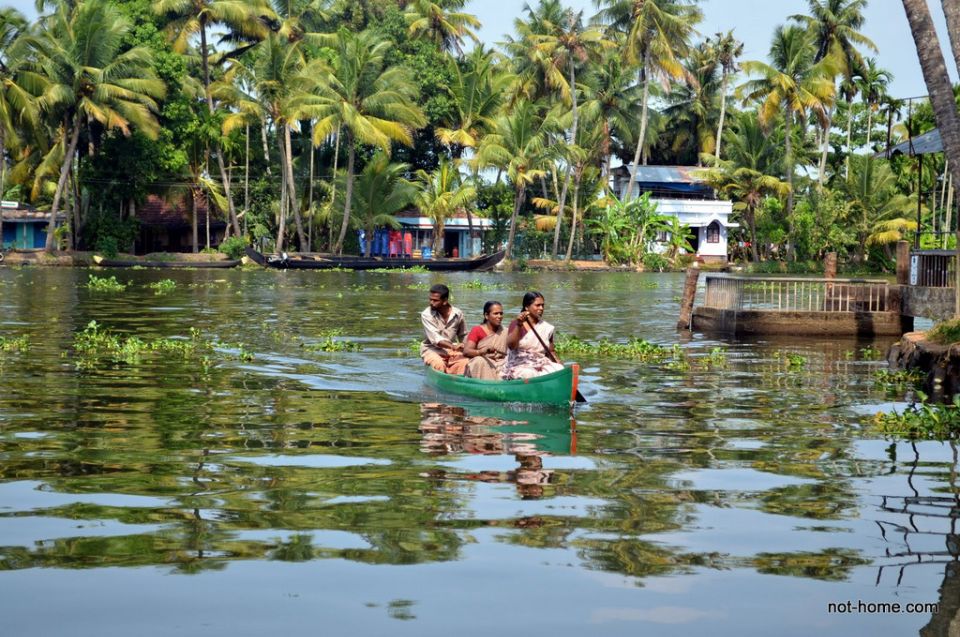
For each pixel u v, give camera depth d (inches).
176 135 2203.5
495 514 249.8
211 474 291.7
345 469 299.7
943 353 523.5
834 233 2465.6
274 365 557.0
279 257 2068.2
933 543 229.6
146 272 1895.9
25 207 2412.6
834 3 2427.4
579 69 2527.1
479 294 1375.5
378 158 2294.5
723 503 263.6
